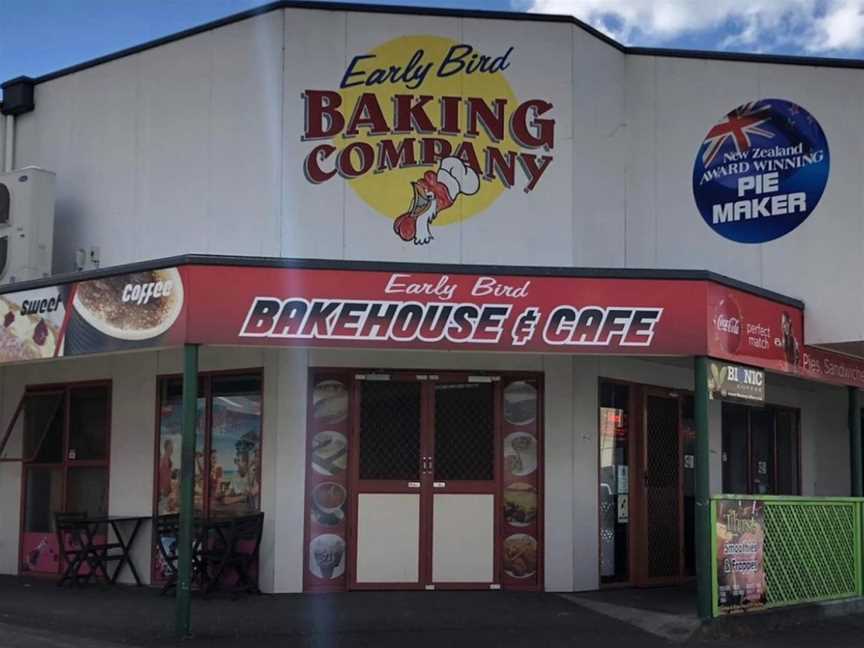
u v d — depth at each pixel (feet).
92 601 34.22
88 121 42.14
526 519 35.96
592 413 36.96
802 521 33.83
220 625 29.60
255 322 29.12
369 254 36.09
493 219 36.45
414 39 36.99
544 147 36.91
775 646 28.86
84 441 41.24
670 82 39.91
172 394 38.83
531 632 29.25
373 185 36.37
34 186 40.65
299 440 35.17
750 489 47.67
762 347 34.01
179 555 28.45
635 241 38.91
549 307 30.12
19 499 42.55
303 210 36.27
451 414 36.17
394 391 36.09
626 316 30.22
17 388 43.60
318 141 36.52
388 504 35.50
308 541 34.96
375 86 36.76
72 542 39.63
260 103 37.32
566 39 37.40
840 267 37.73
